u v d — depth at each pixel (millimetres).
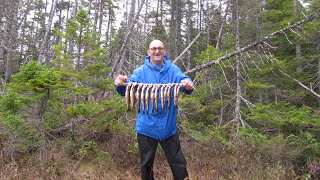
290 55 19156
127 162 8375
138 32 14656
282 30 11227
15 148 8055
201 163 8523
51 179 6770
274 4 19906
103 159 8391
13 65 26922
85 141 9211
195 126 12773
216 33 18734
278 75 16469
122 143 9016
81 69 9883
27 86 7664
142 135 4668
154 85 4547
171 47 24422
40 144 8289
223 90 15500
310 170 8766
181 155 4707
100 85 10078
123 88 4781
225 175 7816
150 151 4656
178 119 12070
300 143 10219
